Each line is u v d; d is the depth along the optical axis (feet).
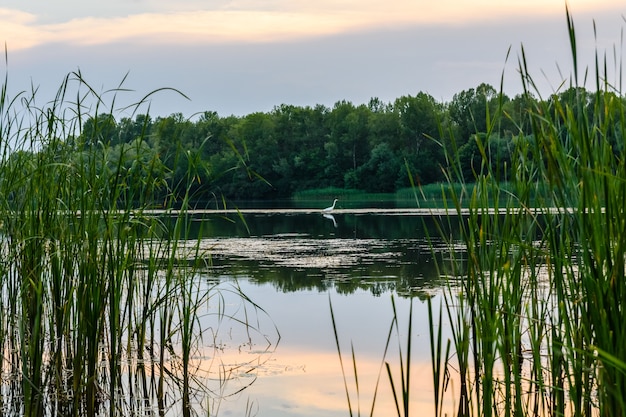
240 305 24.16
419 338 19.21
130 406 14.60
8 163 14.21
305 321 21.84
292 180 201.46
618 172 7.60
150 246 15.58
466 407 11.10
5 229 14.35
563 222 9.32
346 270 31.58
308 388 15.48
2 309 14.26
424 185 181.57
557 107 8.23
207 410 14.25
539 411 12.39
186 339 15.06
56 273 14.38
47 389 14.53
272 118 213.25
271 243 45.06
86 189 14.48
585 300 8.07
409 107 189.78
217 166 167.02
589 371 8.09
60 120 14.49
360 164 202.90
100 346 16.55
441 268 31.65
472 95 176.24
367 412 13.85
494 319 10.13
